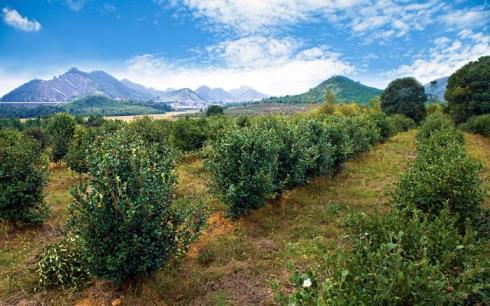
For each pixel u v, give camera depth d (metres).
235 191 8.98
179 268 7.05
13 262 8.02
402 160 18.69
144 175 5.94
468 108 36.75
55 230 10.34
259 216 9.91
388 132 27.91
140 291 6.20
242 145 9.36
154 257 6.06
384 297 3.06
